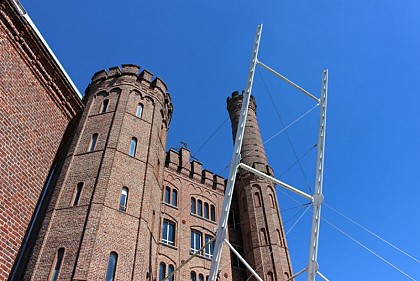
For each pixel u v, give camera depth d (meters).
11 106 10.38
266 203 39.72
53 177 25.47
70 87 13.27
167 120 35.12
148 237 24.14
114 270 20.08
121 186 23.98
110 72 32.91
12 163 9.89
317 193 20.11
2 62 10.45
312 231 19.22
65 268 18.95
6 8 10.94
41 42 11.99
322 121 22.58
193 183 37.75
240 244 38.44
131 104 30.11
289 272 34.75
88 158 25.34
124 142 26.75
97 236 20.48
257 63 21.47
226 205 17.77
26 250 20.95
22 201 9.93
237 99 54.56
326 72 24.09
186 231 32.59
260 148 46.47
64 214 21.86
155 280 25.61
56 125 12.39
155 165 28.58
